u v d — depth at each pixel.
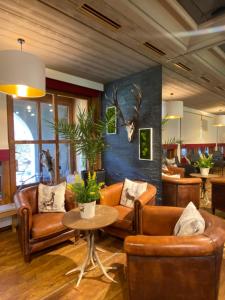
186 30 2.56
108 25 2.29
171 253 1.32
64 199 2.94
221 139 7.17
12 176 3.35
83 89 4.08
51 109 3.98
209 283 1.33
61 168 4.18
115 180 4.29
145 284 1.39
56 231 2.51
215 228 1.48
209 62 3.40
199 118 5.77
